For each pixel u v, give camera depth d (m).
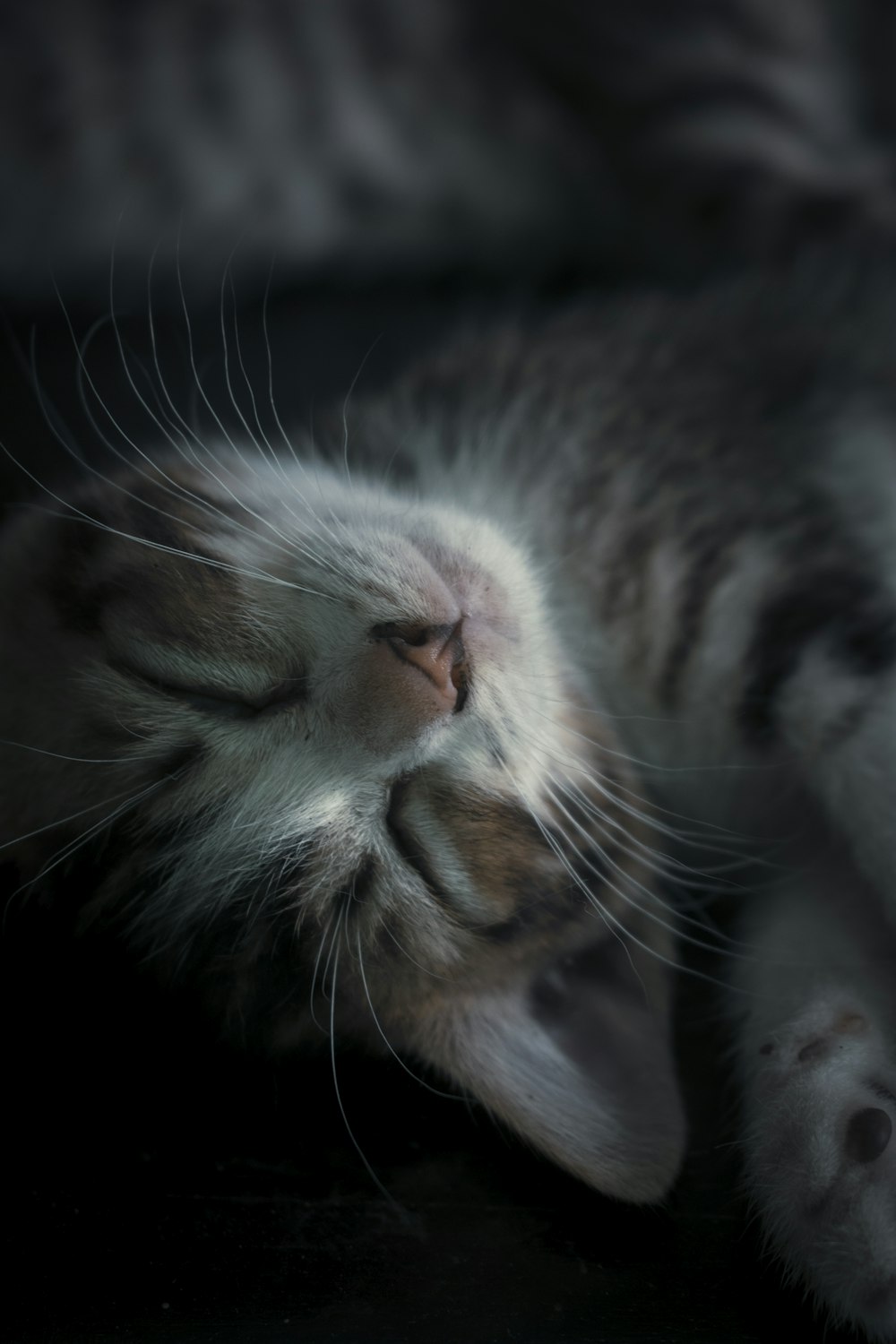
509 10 0.34
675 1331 0.20
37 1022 0.23
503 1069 0.22
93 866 0.23
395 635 0.23
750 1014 0.23
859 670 0.24
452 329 0.32
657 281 0.32
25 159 0.35
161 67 0.35
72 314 0.35
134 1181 0.22
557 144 0.34
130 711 0.23
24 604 0.24
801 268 0.30
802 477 0.25
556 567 0.26
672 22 0.32
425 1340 0.20
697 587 0.25
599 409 0.27
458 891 0.23
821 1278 0.20
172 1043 0.23
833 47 0.32
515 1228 0.21
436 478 0.27
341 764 0.23
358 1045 0.23
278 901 0.23
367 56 0.35
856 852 0.23
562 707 0.24
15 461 0.28
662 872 0.25
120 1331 0.20
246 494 0.25
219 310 0.35
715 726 0.25
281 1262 0.21
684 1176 0.22
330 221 0.36
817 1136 0.20
